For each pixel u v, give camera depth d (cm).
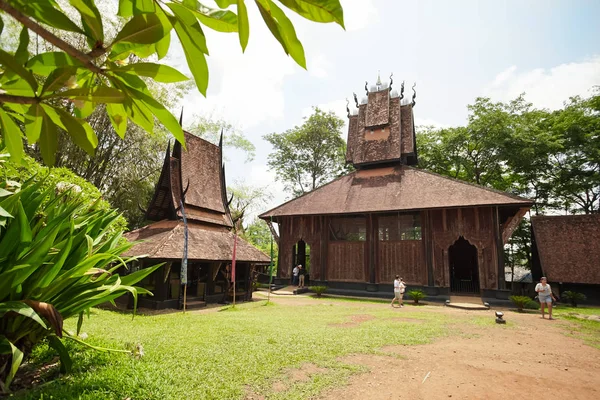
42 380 367
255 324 867
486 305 1619
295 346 629
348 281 2145
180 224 1402
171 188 1473
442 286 1897
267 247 3641
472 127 2638
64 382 359
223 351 556
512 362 625
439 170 3123
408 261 2014
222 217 1712
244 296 1639
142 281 1332
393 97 2689
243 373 462
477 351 695
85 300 358
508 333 922
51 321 289
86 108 154
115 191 2086
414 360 599
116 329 680
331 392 431
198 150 1673
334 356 584
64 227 375
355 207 2189
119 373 388
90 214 441
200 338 642
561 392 486
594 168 2534
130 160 2053
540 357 674
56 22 104
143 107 139
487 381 512
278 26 108
